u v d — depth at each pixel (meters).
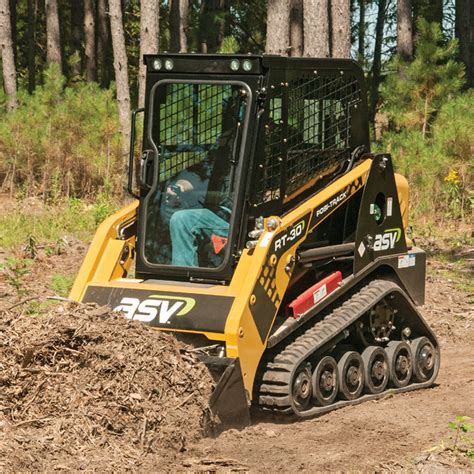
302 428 8.57
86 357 7.80
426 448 8.01
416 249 10.84
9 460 6.81
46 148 26.00
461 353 12.41
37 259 16.58
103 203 22.58
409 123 26.03
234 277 8.43
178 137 8.91
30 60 39.59
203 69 8.65
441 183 23.98
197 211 8.80
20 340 7.91
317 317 9.40
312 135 9.38
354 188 9.64
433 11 39.88
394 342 10.20
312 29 20.19
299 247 9.35
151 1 22.97
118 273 9.12
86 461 7.08
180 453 7.55
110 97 26.64
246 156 8.54
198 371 8.01
